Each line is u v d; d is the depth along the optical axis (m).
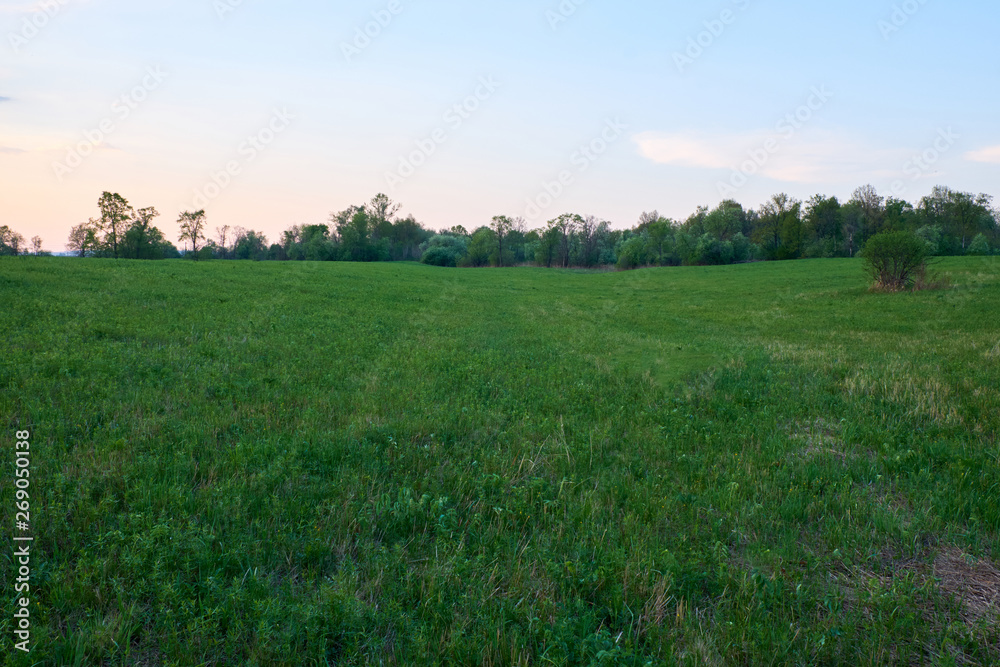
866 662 3.60
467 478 6.12
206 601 3.88
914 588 4.41
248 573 4.29
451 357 13.87
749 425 8.56
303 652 3.51
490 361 13.50
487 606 4.00
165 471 5.83
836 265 66.38
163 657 3.47
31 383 8.76
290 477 5.94
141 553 4.24
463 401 9.59
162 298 22.03
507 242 95.81
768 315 28.02
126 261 42.22
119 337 13.83
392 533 5.05
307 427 7.59
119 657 3.48
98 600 3.87
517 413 8.95
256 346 13.88
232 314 19.22
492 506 5.56
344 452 6.76
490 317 24.31
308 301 25.47
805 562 4.84
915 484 6.40
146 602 3.98
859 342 18.42
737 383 11.52
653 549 4.84
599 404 9.65
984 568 4.82
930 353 15.52
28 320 14.89
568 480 6.29
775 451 7.41
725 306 33.16
